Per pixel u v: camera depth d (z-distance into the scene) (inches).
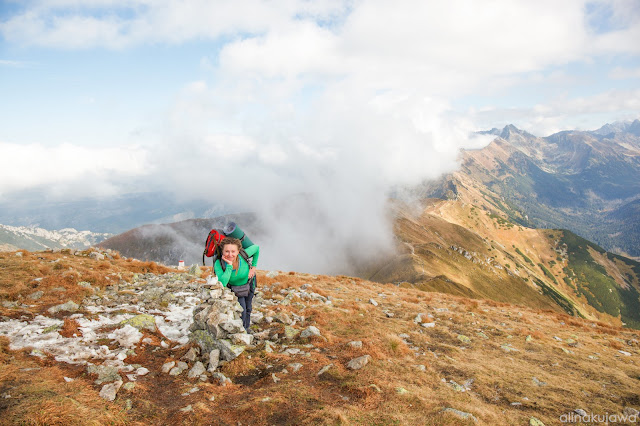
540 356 467.8
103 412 211.8
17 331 327.3
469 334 542.0
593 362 464.4
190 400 249.1
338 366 314.0
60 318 378.9
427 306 749.3
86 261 681.6
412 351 399.2
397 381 298.8
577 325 789.2
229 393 265.4
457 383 327.3
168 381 281.1
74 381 246.1
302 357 337.7
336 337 412.5
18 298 420.2
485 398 306.5
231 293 371.6
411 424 228.4
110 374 266.4
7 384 224.1
